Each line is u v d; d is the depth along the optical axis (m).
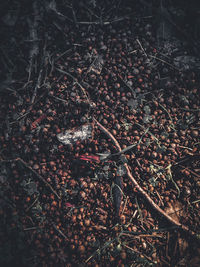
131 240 0.52
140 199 0.54
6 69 0.57
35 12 0.58
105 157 0.54
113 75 0.57
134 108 0.57
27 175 0.53
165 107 0.58
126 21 0.60
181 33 0.61
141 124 0.57
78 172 0.54
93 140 0.54
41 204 0.52
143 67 0.58
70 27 0.59
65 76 0.57
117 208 0.52
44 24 0.58
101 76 0.57
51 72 0.57
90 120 0.55
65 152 0.54
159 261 0.52
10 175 0.53
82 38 0.58
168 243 0.52
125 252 0.51
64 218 0.51
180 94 0.59
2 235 0.49
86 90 0.57
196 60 0.60
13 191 0.52
